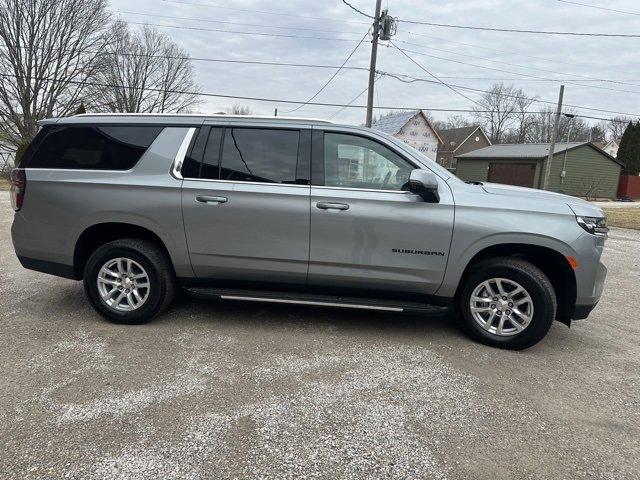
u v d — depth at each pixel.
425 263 3.81
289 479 2.27
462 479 2.32
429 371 3.46
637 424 2.87
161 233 3.98
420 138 36.25
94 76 34.66
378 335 4.12
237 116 4.04
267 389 3.10
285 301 3.96
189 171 3.97
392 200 3.79
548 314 3.72
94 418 2.69
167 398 2.94
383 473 2.34
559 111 28.53
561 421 2.88
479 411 2.94
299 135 3.95
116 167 4.05
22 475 2.22
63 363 3.36
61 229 4.09
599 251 3.75
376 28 20.02
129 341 3.78
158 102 47.50
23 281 5.42
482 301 3.93
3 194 16.34
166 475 2.26
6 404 2.81
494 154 36.00
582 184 33.25
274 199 3.86
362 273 3.88
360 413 2.86
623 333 4.51
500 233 3.71
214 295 4.04
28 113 30.83
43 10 30.06
